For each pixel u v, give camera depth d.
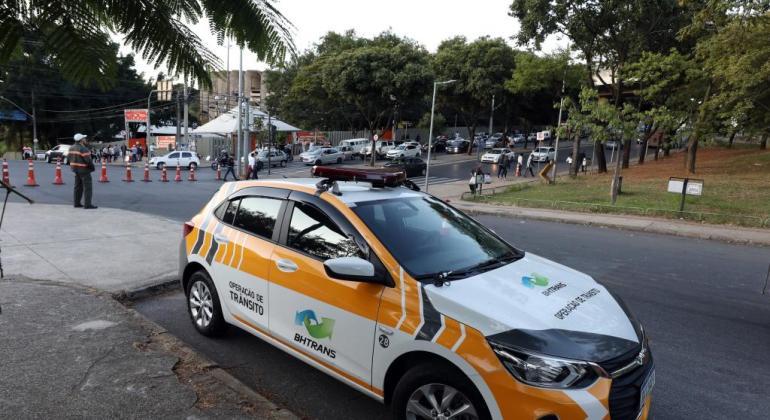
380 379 3.20
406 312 3.07
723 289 7.45
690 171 27.16
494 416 2.67
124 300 5.84
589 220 14.45
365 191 4.12
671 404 4.00
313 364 3.64
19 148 39.38
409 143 46.16
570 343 2.75
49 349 4.13
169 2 1.77
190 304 5.03
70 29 1.64
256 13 1.88
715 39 17.84
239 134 30.16
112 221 10.41
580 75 28.56
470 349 2.76
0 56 1.62
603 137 19.14
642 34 24.53
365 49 38.19
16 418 3.16
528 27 25.91
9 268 6.61
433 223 3.99
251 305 4.17
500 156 33.81
